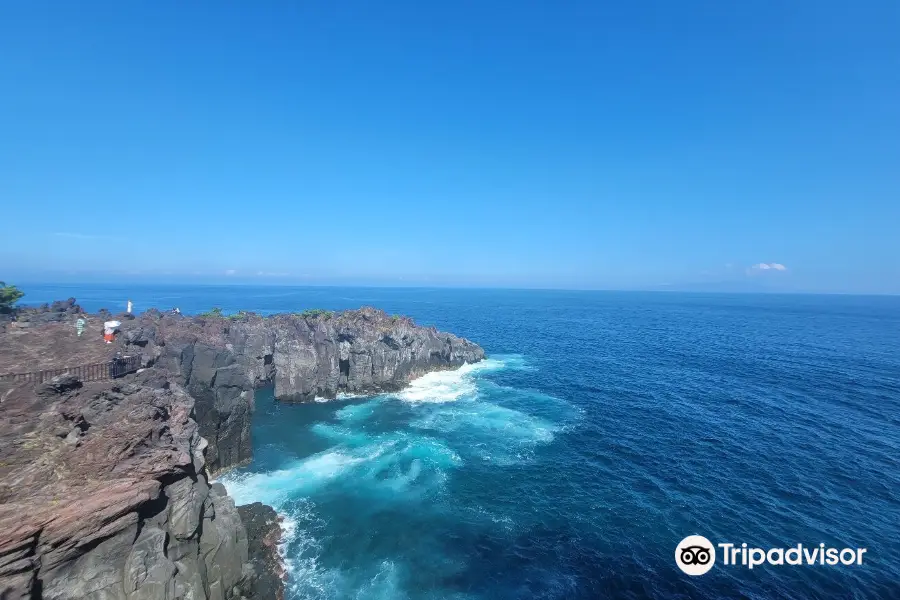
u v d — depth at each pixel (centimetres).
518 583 2552
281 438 4662
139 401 2466
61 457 2055
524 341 11088
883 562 2694
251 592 2420
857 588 2494
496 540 2938
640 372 7625
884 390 6384
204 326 6166
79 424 2253
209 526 2330
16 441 2080
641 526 3077
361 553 2803
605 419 5219
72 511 1764
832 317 19338
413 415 5384
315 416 5338
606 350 9794
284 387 5822
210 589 2223
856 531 3005
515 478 3762
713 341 11100
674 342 10931
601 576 2608
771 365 8131
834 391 6338
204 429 3819
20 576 1568
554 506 3331
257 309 17838
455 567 2683
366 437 4688
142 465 2123
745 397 6072
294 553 2794
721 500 3397
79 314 5628
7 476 1889
